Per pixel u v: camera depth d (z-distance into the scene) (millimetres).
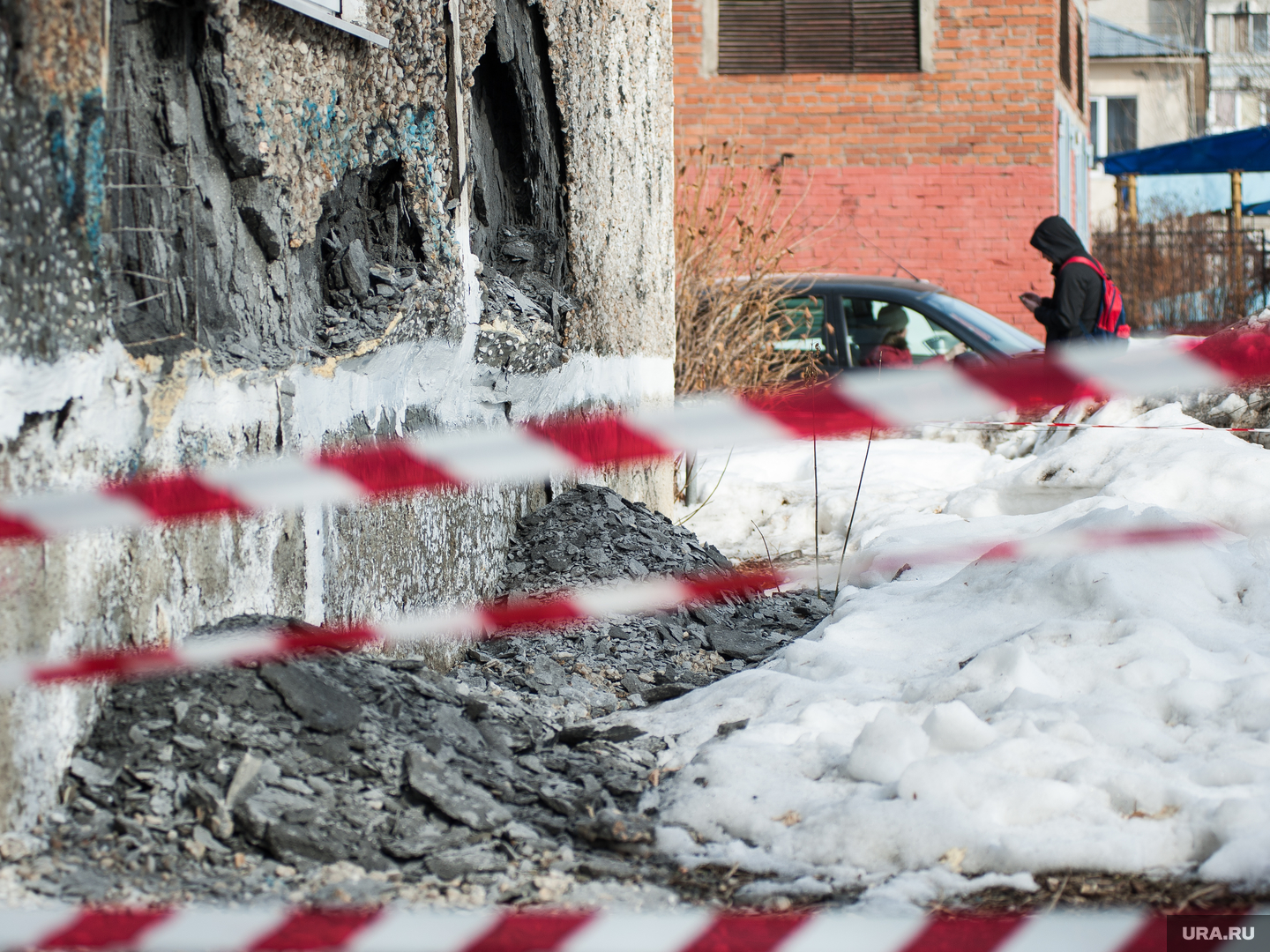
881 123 21109
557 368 8258
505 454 7414
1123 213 35781
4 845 3816
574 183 8672
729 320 13562
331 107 5551
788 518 11117
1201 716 4832
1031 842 4047
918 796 4344
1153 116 48469
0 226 3684
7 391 3701
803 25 21078
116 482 4238
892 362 13398
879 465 12266
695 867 4223
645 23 10258
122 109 4426
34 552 3895
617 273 9688
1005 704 5047
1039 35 20703
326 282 5840
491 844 4336
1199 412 11523
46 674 3967
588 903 3926
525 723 5527
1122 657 5312
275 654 4715
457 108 6820
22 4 3770
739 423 8242
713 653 7137
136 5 4520
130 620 4320
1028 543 6816
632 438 8836
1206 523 7195
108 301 4219
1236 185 34094
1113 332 13156
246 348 4965
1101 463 10000
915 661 5926
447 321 6461
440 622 6555
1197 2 51250
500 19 7586
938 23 20906
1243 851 3877
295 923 3656
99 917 3598
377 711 4914
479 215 7863
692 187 14648
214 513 4711
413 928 3662
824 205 21297
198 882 3885
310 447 5355
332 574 5516
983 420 13305
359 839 4211
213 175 4898
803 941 3600
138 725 4332
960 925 3680
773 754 4926
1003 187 20984
